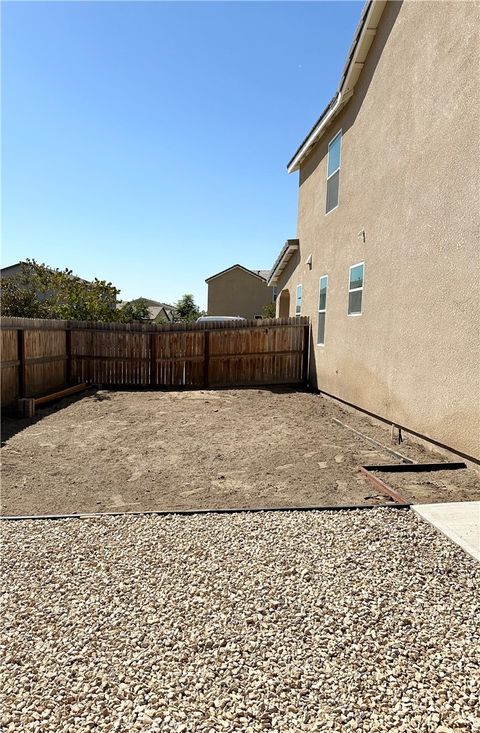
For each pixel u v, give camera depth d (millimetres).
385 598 3014
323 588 3127
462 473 5590
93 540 3859
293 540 3832
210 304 38531
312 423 8844
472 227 5453
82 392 12555
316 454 6727
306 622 2771
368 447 7086
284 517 4324
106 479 5625
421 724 2061
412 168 6902
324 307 11734
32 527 4133
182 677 2344
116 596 3047
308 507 4547
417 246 6781
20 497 5008
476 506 4457
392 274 7645
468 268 5559
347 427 8383
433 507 4434
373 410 8547
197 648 2553
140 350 13742
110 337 13703
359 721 2078
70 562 3496
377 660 2459
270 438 7707
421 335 6707
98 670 2396
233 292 38438
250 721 2084
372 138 8422
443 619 2807
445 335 6082
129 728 2047
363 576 3279
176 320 44312
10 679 2336
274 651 2527
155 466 6172
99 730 2041
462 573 3326
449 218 5930
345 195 9930
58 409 10125
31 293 17438
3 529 4094
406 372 7180
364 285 8883
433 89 6281
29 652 2529
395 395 7582
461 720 2080
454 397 5902
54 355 12609
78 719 2098
